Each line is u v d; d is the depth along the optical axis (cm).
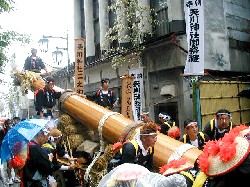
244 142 289
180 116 1210
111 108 1083
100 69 1822
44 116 1047
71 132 955
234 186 277
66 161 858
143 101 1383
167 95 1267
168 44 1255
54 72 2134
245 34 1408
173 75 1254
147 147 527
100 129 828
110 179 301
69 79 2148
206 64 1242
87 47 2009
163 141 640
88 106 934
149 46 1309
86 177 774
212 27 1284
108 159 762
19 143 544
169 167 349
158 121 1322
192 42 1021
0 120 1322
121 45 1579
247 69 1390
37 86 1229
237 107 1190
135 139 546
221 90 1139
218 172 283
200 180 310
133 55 1443
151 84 1367
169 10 1296
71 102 996
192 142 674
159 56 1304
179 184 289
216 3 1312
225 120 660
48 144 713
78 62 1162
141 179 291
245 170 271
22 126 560
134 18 1555
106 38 1527
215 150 300
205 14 1270
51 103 1056
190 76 1111
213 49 1274
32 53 1466
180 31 1199
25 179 544
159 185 285
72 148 934
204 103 1081
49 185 654
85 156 891
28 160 544
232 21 1360
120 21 1531
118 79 1627
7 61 1400
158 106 1329
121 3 1445
